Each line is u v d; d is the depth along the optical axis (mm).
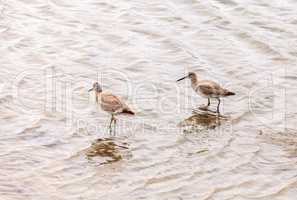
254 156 21625
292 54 28938
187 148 22094
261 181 20391
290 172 20797
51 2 33156
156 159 21438
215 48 29312
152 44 29547
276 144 22328
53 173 20406
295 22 31703
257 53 29031
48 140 22250
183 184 20203
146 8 32906
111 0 33688
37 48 28672
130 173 20641
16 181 19828
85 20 31453
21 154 21266
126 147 22047
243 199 19547
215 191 19875
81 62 27781
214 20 31781
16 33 29828
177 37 30156
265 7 33125
